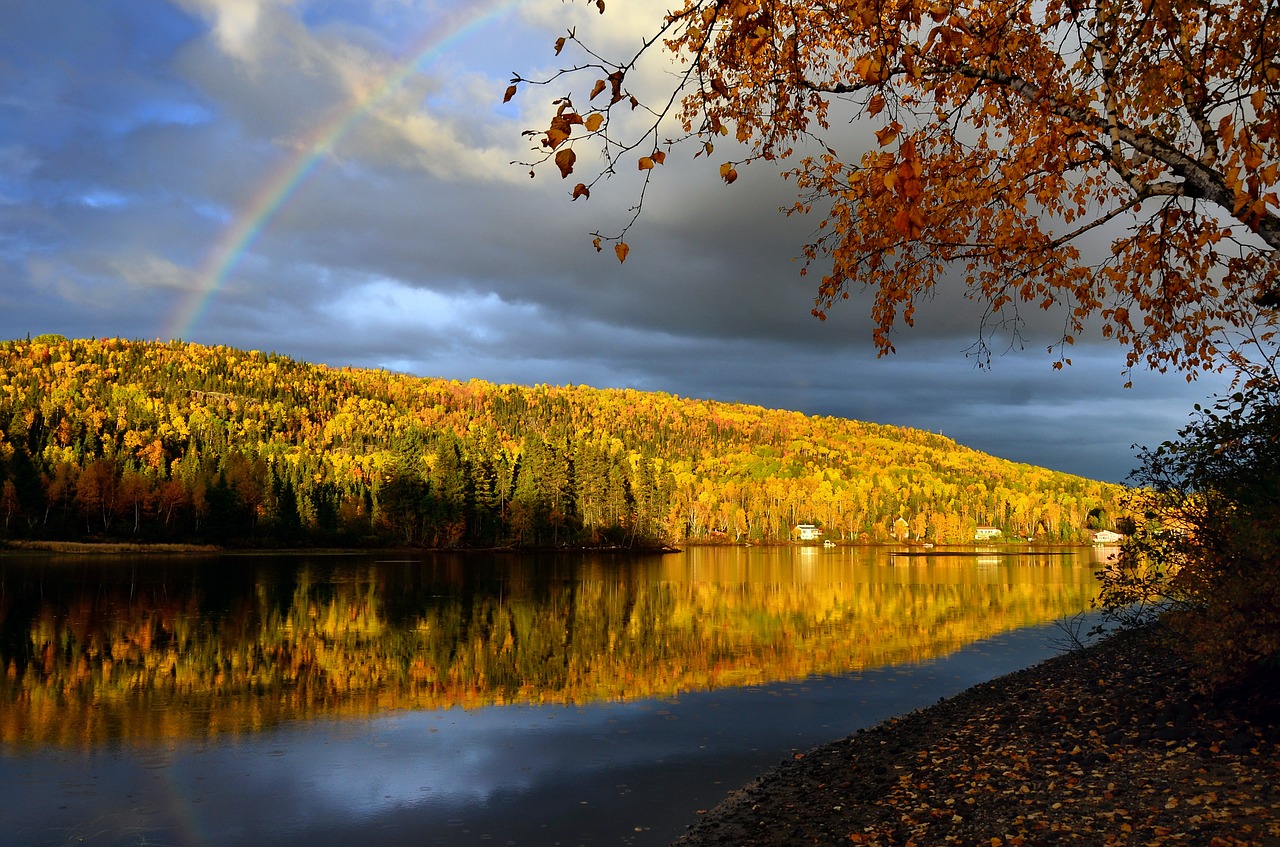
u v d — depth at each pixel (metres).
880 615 36.00
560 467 119.50
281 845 9.76
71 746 14.14
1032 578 63.91
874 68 4.61
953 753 11.55
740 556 114.50
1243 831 7.09
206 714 16.66
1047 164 6.29
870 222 6.64
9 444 103.12
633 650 25.69
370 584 51.12
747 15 4.78
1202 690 11.27
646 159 4.54
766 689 19.28
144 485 96.25
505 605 39.50
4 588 43.34
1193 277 7.14
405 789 11.87
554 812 10.83
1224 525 10.35
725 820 10.12
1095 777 9.27
